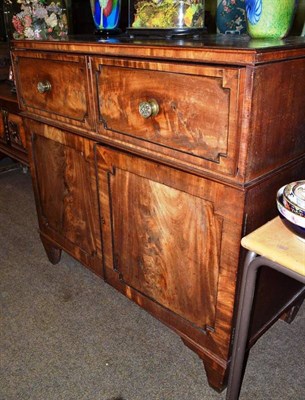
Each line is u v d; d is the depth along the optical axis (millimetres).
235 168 710
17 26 1434
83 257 1310
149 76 796
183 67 717
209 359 959
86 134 1043
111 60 867
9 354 1124
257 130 684
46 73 1101
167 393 1004
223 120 691
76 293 1377
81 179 1149
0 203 2057
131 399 990
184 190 831
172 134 801
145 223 984
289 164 814
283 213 686
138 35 1033
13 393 1006
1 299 1348
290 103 741
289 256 636
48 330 1213
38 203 1444
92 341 1169
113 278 1197
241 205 731
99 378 1048
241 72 632
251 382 1028
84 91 988
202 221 828
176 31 944
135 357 1111
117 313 1279
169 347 1144
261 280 902
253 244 675
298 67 721
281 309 1074
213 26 1234
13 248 1656
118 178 1002
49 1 1378
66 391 1013
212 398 988
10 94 1802
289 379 1037
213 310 899
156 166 871
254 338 986
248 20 840
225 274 827
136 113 865
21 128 1791
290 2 792
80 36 1220
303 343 1153
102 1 1117
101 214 1126
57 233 1403
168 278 991
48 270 1505
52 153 1233
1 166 2500
